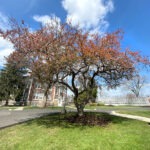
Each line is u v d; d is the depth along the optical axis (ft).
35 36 31.65
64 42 31.42
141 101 126.72
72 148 20.18
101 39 33.19
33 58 32.58
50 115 50.44
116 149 19.33
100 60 30.45
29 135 26.73
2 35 33.24
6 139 25.41
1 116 52.90
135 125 32.14
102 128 29.94
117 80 39.52
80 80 40.22
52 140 23.41
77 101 39.42
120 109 80.59
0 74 120.78
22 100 128.57
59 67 30.04
